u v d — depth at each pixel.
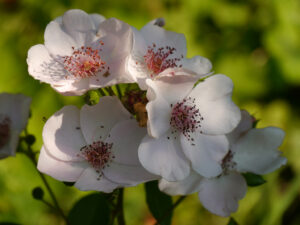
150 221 0.45
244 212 0.45
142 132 0.27
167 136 0.26
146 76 0.27
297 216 0.49
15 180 0.44
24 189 0.44
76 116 0.27
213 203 0.27
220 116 0.27
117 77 0.26
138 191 0.45
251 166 0.28
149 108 0.24
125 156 0.27
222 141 0.27
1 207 0.43
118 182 0.26
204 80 0.27
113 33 0.27
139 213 0.45
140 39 0.28
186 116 0.26
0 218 0.33
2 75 0.47
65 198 0.44
